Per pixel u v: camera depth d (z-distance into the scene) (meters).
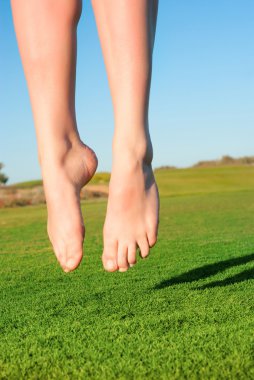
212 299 1.24
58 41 0.75
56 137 0.78
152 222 0.81
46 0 0.75
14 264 2.17
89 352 0.83
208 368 0.73
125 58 0.74
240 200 7.48
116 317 1.09
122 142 0.78
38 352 0.85
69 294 1.42
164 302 1.22
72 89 0.78
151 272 1.76
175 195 11.82
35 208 8.41
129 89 0.75
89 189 12.07
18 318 1.13
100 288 1.49
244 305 1.15
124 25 0.73
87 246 2.82
